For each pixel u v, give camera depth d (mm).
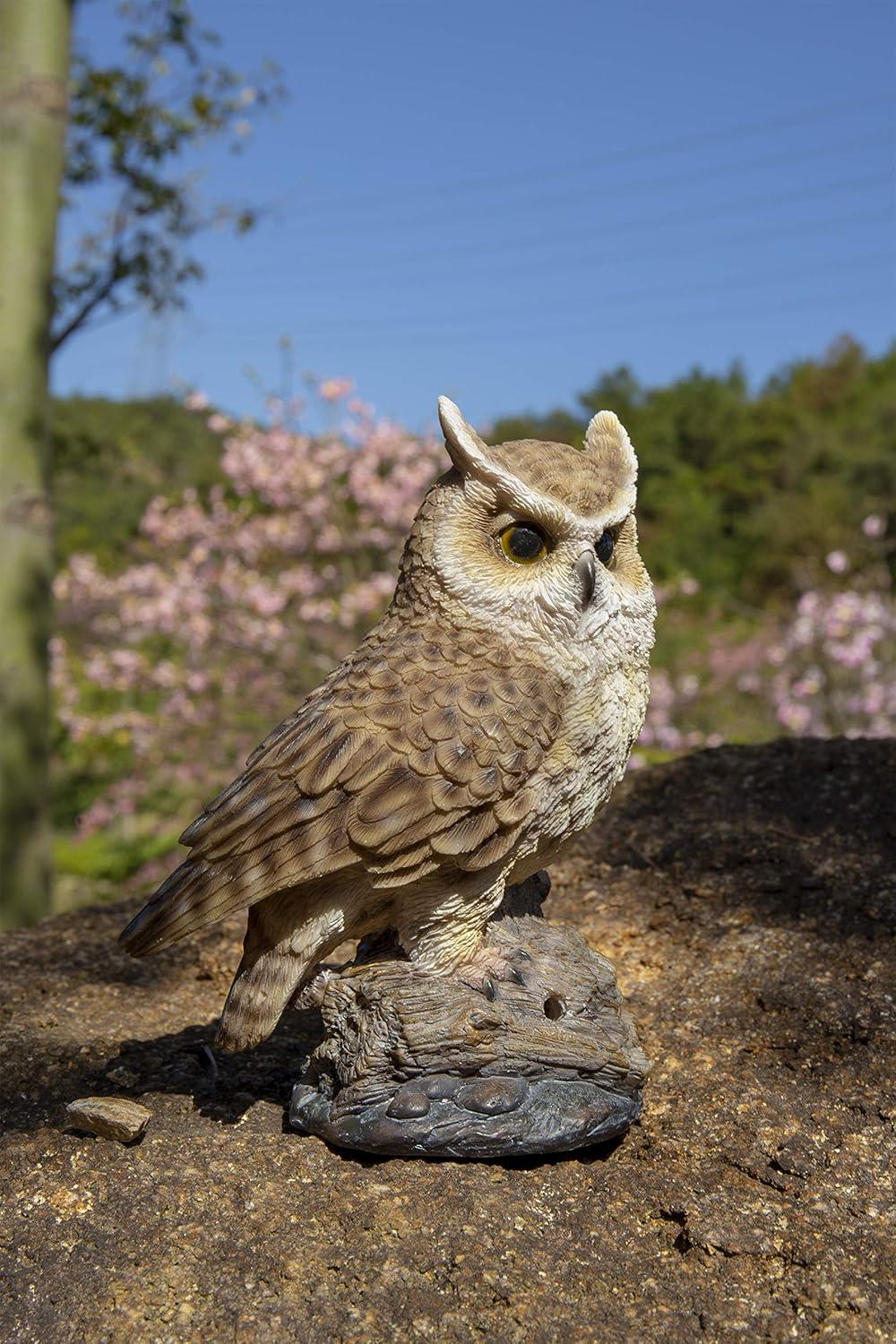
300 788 728
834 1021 854
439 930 762
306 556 2709
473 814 729
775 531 7027
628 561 776
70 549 3799
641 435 9750
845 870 1005
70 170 2037
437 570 748
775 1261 702
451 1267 699
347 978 777
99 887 2617
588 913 1013
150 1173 748
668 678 3395
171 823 2748
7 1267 700
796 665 2797
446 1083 750
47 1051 863
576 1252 710
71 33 1613
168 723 2736
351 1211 725
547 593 739
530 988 780
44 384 1589
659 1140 776
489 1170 753
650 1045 854
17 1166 755
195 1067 847
